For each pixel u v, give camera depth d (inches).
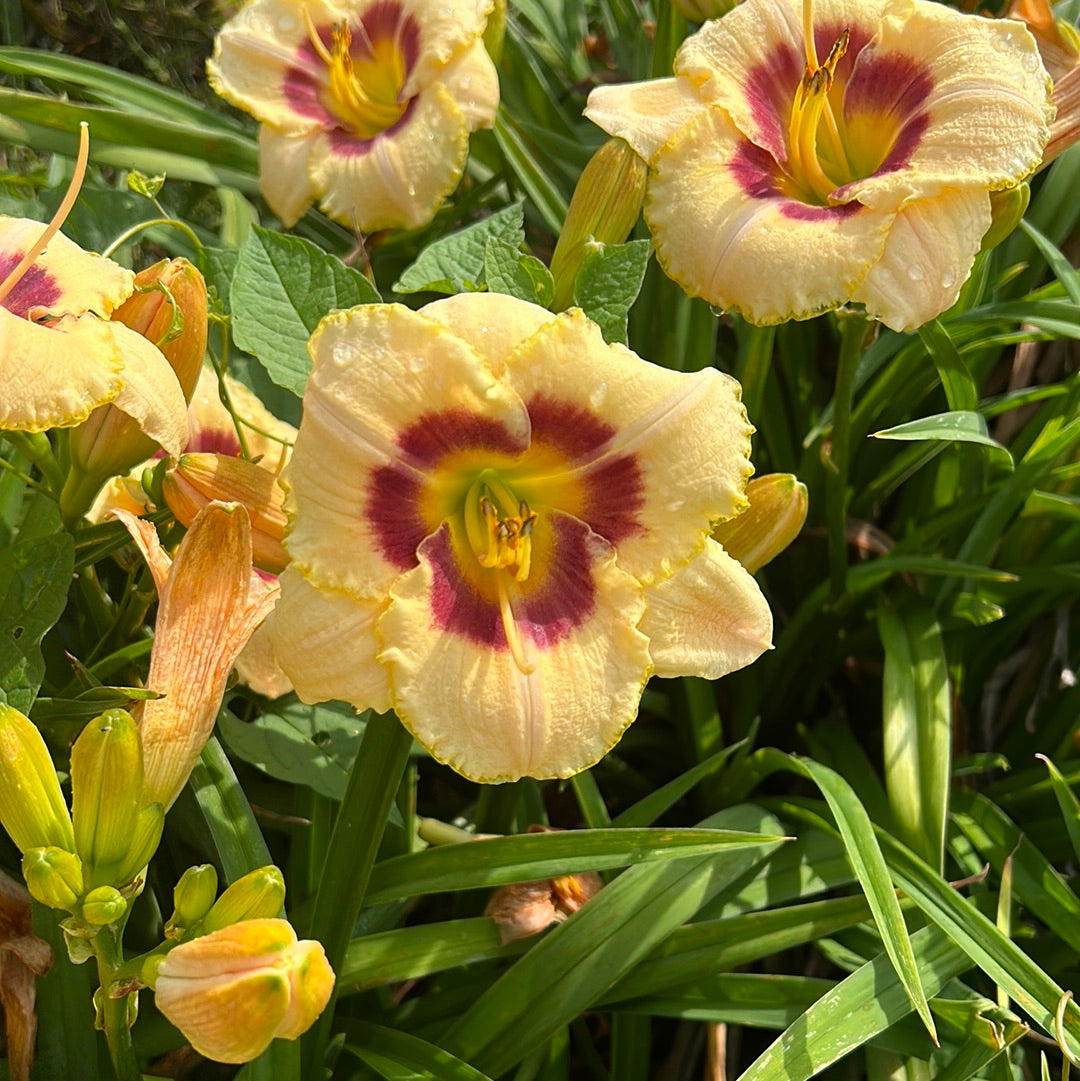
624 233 25.9
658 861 25.6
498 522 22.1
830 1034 24.0
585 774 27.6
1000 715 32.4
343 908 23.6
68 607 28.0
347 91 29.4
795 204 25.7
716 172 26.0
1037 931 29.0
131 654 25.3
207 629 22.2
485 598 22.5
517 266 24.7
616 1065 26.4
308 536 21.7
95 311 22.6
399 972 24.7
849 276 24.9
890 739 27.9
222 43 29.6
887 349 30.1
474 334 22.0
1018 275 32.0
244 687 26.0
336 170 29.1
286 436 27.8
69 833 20.8
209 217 34.8
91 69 32.5
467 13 28.7
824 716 32.6
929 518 31.5
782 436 32.0
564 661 22.3
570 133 36.1
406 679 21.8
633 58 37.5
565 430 22.3
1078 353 32.8
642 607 22.5
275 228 33.7
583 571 22.6
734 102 26.4
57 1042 23.5
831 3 27.1
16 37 34.7
